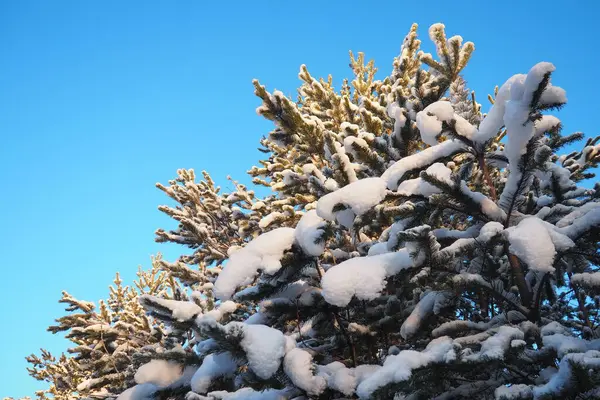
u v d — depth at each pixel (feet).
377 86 27.27
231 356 9.13
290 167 24.45
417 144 17.34
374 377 7.70
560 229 9.37
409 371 7.66
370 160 15.61
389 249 9.98
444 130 11.53
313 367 9.49
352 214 10.98
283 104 17.08
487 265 11.47
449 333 10.44
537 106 8.79
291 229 11.05
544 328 9.00
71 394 29.40
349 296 9.27
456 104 17.69
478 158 11.93
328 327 13.19
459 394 9.43
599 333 9.34
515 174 10.23
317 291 11.76
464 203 10.66
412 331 11.07
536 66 8.30
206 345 10.20
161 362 11.10
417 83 18.15
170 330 14.24
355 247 15.38
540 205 14.20
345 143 15.74
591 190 15.67
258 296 11.13
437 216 11.62
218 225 28.04
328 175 15.58
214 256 25.93
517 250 8.67
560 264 12.10
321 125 18.95
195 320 10.48
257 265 10.23
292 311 11.77
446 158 11.84
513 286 14.79
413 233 8.82
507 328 8.41
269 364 8.83
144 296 10.46
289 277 11.03
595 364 6.27
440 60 18.24
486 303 14.90
